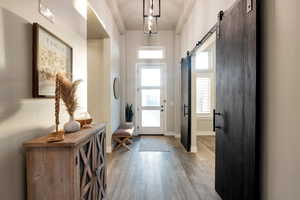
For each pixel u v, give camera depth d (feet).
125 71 21.44
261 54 5.44
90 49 15.40
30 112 4.95
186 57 16.20
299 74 4.16
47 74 5.59
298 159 4.20
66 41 7.00
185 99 16.71
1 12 3.99
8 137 4.21
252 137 5.70
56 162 4.81
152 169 11.97
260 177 5.56
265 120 5.34
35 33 4.99
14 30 4.36
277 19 4.82
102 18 12.28
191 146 15.65
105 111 15.29
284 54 4.58
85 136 5.49
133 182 10.16
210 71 21.77
